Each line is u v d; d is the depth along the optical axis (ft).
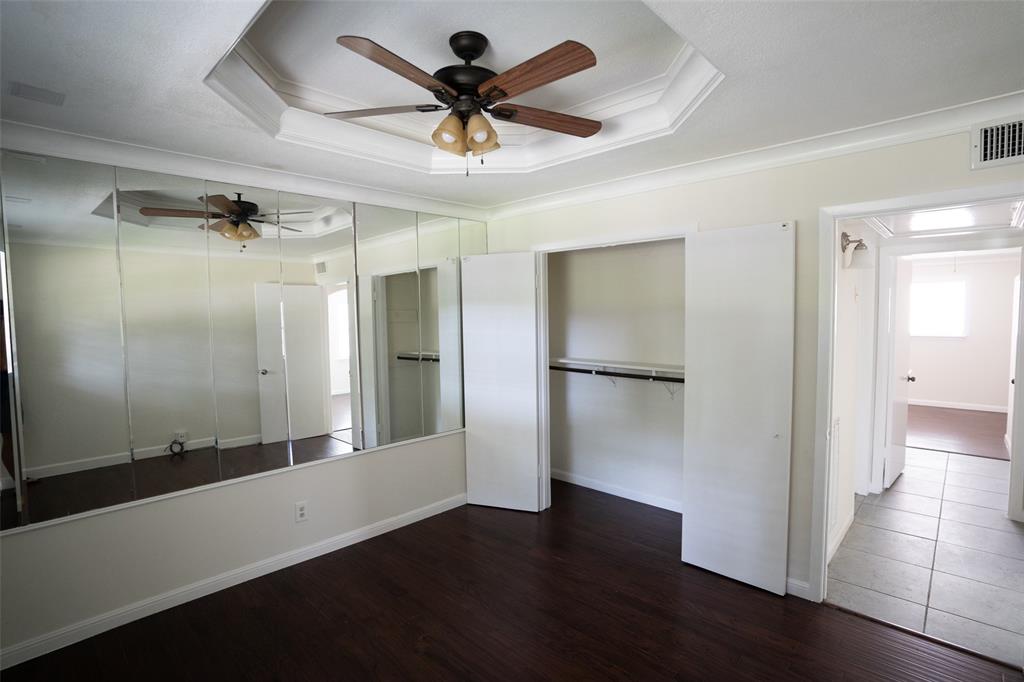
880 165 7.71
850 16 4.70
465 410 13.33
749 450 9.07
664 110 7.75
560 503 13.24
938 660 7.20
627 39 6.23
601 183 10.89
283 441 10.11
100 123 7.02
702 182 9.64
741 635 7.80
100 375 8.09
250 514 9.59
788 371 8.58
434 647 7.61
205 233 9.13
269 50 6.37
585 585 9.27
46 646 7.46
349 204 11.10
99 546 7.95
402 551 10.69
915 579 9.33
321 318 10.71
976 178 6.97
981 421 21.67
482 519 12.32
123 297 8.28
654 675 6.97
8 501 7.25
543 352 12.66
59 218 7.64
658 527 11.73
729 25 4.87
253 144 7.95
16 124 6.98
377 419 11.68
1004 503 12.84
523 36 6.15
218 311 9.33
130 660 7.33
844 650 7.43
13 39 4.86
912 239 12.94
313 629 8.05
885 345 13.38
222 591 9.17
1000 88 6.30
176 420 8.86
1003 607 8.41
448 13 5.62
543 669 7.13
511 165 9.96
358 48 4.95
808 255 8.46
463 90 6.44
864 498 13.37
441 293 13.02
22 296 7.38
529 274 12.34
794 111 6.99
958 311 24.54
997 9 4.56
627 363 12.85
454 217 13.16
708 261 9.46
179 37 4.89
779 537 8.80
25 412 7.41
